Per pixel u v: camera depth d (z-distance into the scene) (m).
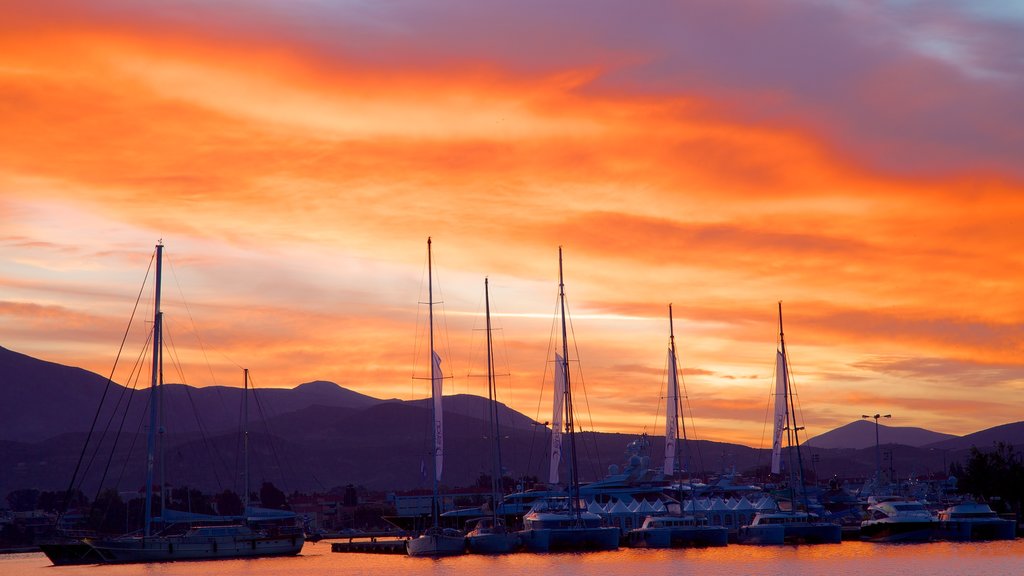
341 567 150.75
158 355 174.38
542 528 161.88
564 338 168.75
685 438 191.50
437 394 163.50
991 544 161.75
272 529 178.50
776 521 171.38
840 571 127.62
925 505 184.12
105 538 164.12
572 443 167.12
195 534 166.50
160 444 174.25
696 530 166.12
